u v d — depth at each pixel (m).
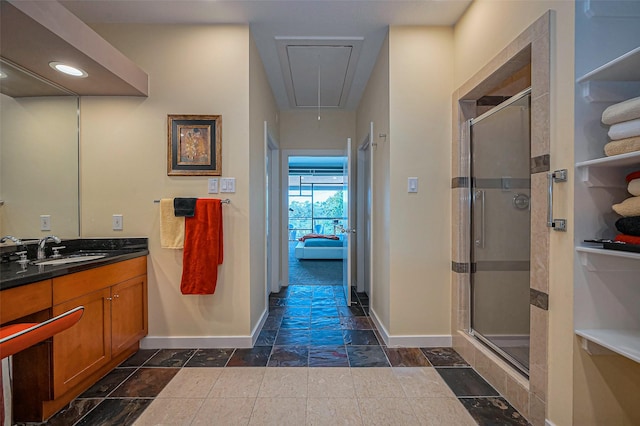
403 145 2.37
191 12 2.21
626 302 1.33
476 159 2.23
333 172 8.75
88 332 1.75
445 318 2.40
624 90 1.29
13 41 1.61
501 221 1.94
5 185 1.93
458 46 2.31
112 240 2.30
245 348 2.35
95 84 2.12
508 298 1.88
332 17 2.29
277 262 4.08
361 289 4.09
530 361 1.55
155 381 1.90
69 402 1.68
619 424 1.33
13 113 1.98
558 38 1.39
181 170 2.33
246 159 2.34
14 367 1.52
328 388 1.83
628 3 1.30
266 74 3.14
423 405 1.67
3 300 1.28
